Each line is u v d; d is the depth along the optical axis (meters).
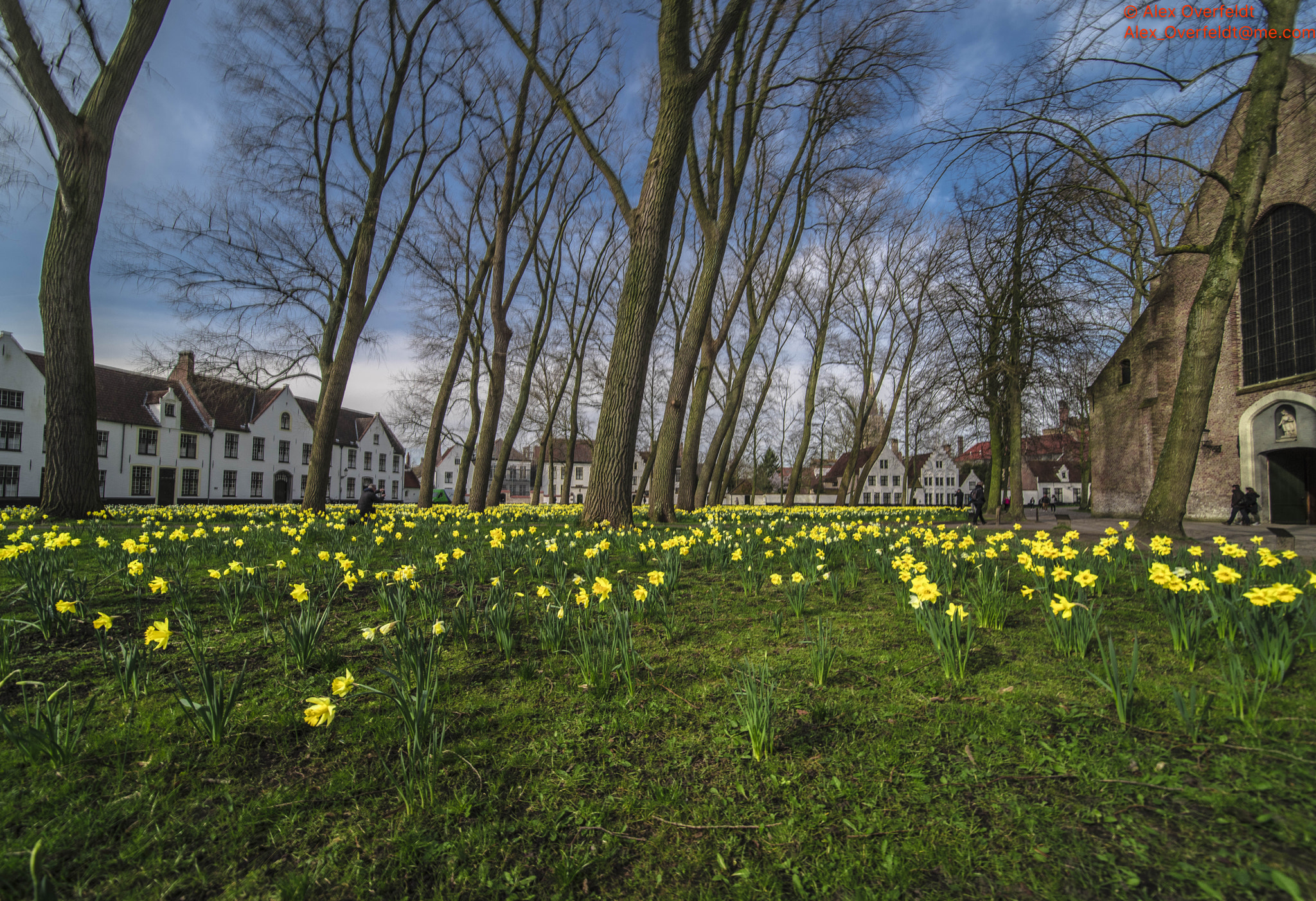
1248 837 1.88
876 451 34.69
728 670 3.42
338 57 16.23
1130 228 19.38
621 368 9.95
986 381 19.58
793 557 6.22
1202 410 9.52
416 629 3.49
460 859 1.99
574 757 2.57
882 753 2.51
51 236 10.68
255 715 2.81
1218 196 19.50
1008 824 2.05
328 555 6.35
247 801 2.23
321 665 3.44
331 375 15.89
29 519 9.88
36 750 2.38
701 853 2.02
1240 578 4.25
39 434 38.28
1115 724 2.60
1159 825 1.97
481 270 21.03
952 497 86.75
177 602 4.49
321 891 1.84
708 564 6.40
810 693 3.08
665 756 2.58
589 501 9.95
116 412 42.91
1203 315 9.46
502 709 2.97
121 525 9.98
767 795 2.30
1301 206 16.94
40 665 3.32
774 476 91.25
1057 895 1.74
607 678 3.21
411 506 28.53
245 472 51.72
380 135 16.30
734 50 13.09
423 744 2.56
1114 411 24.58
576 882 1.91
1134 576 5.13
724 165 13.52
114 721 2.73
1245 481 18.88
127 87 10.98
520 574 5.80
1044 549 4.73
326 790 2.31
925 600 3.66
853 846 2.01
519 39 11.67
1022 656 3.45
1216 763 2.25
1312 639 3.25
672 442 13.37
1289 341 17.56
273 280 17.17
